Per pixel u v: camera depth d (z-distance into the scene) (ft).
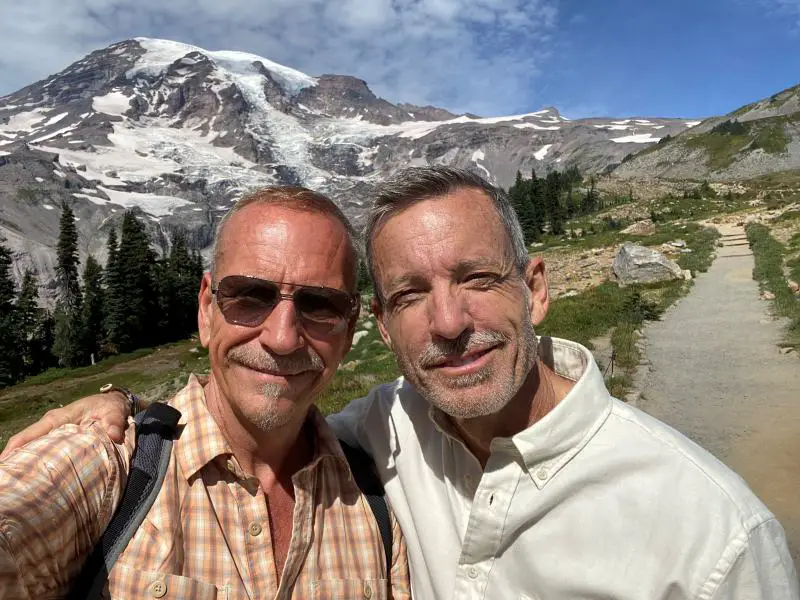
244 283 1.64
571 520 1.45
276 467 1.74
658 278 16.98
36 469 1.26
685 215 45.21
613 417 1.56
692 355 9.47
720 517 1.36
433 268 1.56
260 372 1.64
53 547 1.21
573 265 23.50
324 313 1.71
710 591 1.32
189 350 46.16
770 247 20.94
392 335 1.71
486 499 1.54
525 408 1.66
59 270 68.80
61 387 38.40
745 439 6.00
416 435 1.86
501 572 1.53
